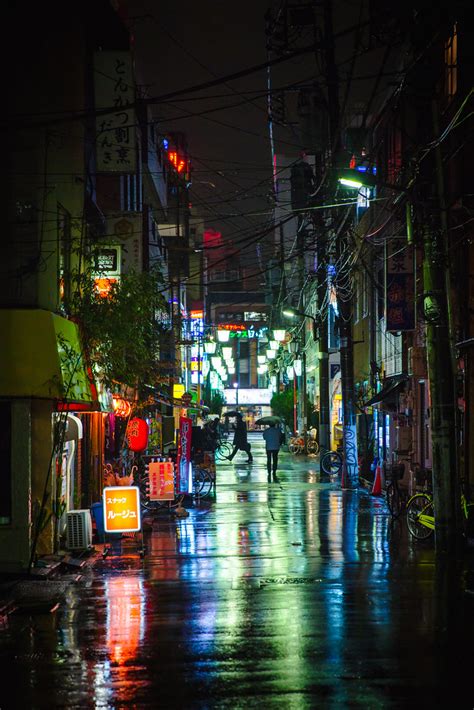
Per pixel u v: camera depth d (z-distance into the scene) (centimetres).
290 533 1903
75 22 1817
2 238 1496
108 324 1752
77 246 1808
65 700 743
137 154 2125
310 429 5756
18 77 1527
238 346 13088
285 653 884
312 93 2723
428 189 1584
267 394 12825
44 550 1506
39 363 1434
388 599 1164
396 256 2411
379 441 3284
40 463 1501
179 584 1309
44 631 1012
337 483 3341
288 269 6794
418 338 2516
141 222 2580
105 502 1662
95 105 2005
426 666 830
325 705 712
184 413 4953
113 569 1474
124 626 1028
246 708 708
